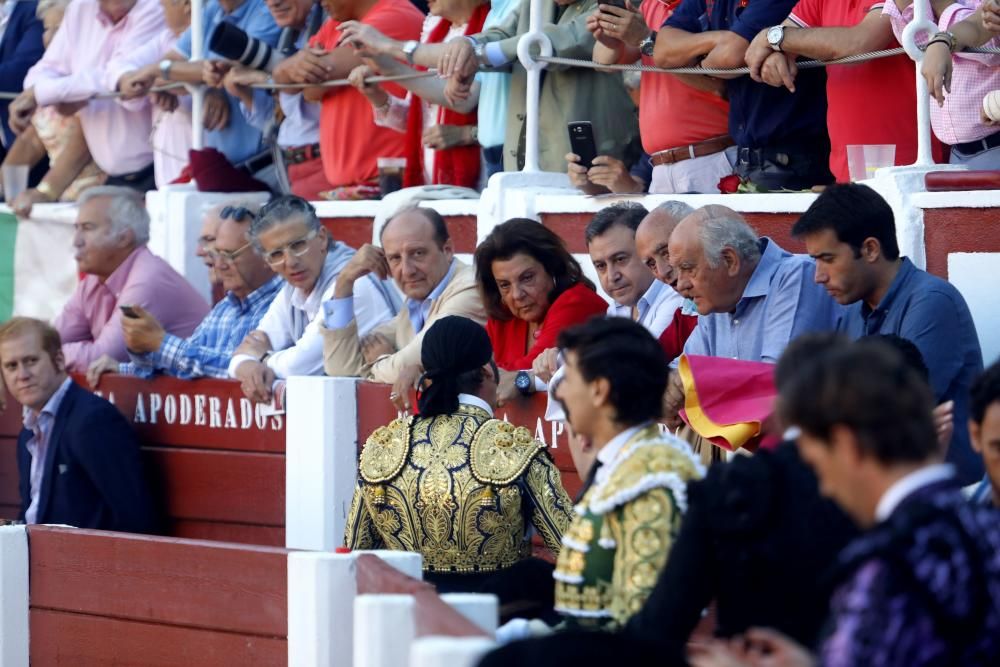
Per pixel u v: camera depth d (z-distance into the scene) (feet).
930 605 28.58
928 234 66.39
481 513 55.01
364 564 50.70
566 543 42.50
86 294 97.76
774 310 59.11
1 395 94.94
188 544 62.39
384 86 95.66
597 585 41.63
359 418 77.05
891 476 30.45
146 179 112.88
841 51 67.51
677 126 77.36
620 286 67.46
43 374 83.92
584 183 78.54
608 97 83.46
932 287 55.11
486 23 87.92
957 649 28.58
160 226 104.17
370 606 41.47
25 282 114.93
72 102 112.98
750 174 73.97
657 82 78.18
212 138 106.01
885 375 30.42
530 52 82.07
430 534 55.72
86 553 65.72
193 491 85.40
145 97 111.04
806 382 30.89
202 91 104.17
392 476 56.49
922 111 66.80
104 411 84.53
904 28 65.82
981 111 66.18
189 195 103.09
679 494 40.52
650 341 42.60
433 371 56.65
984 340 65.21
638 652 32.60
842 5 69.51
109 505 83.71
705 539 37.24
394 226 75.20
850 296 55.77
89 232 94.17
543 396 68.64
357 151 96.07
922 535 29.14
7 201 114.83
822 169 73.36
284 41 101.65
